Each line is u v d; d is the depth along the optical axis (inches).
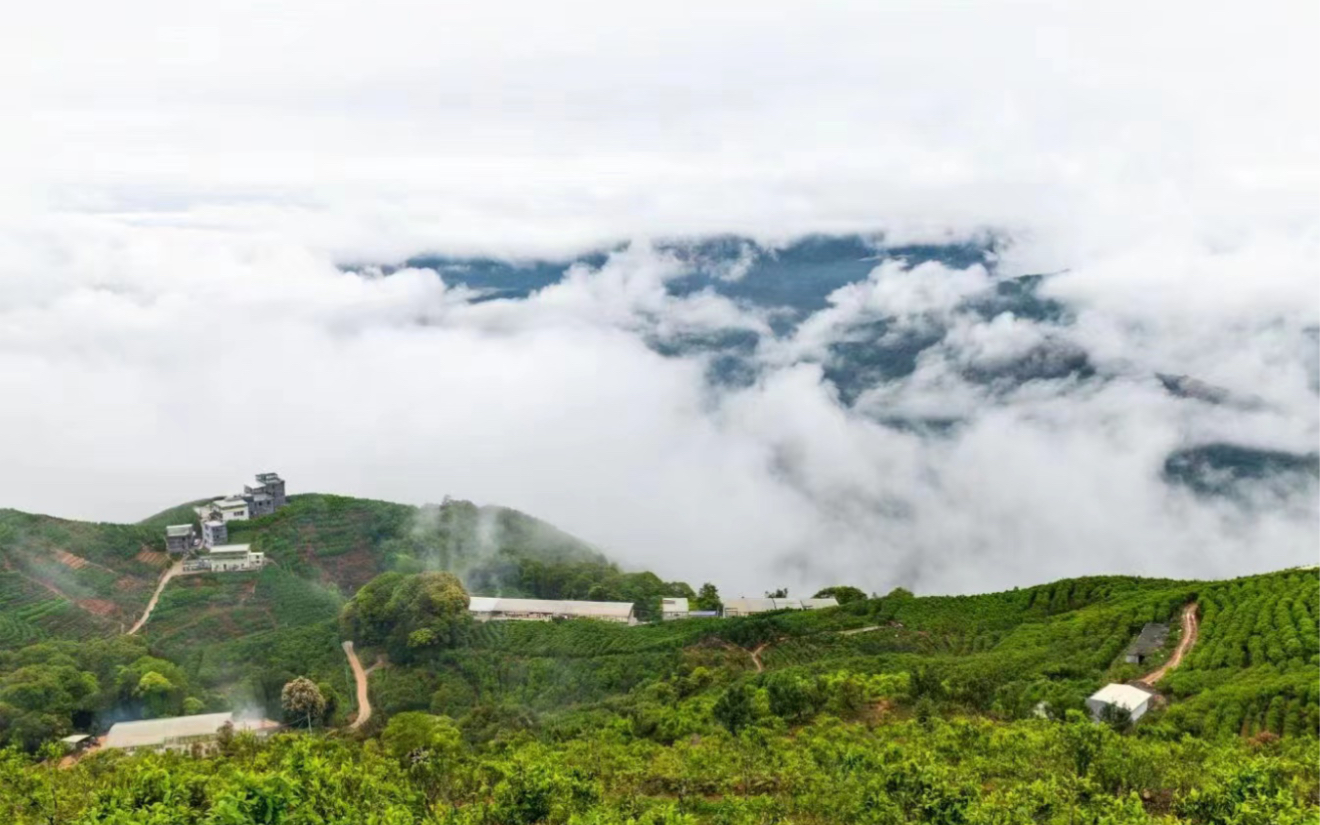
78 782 2534.5
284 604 7578.7
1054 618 6082.7
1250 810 1879.9
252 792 1346.0
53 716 4746.6
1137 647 5078.7
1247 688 3880.4
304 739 3307.1
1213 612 5369.1
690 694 5000.0
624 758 2933.1
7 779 2365.9
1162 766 2447.1
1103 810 1998.0
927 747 2842.0
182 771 2524.6
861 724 3405.5
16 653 5590.6
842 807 2208.4
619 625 7111.2
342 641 6737.2
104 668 5551.2
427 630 6392.7
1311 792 2314.2
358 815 1852.9
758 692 3907.5
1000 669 4820.4
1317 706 3592.5
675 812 2057.1
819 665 5132.9
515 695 5851.4
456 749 3553.2
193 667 6082.7
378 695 5876.0
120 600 7426.2
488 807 2114.9
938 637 6131.9
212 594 7583.7
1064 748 2529.5
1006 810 1980.8
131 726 4874.5
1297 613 5113.2
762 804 2362.2
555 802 2081.7
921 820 2014.0
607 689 5703.7
